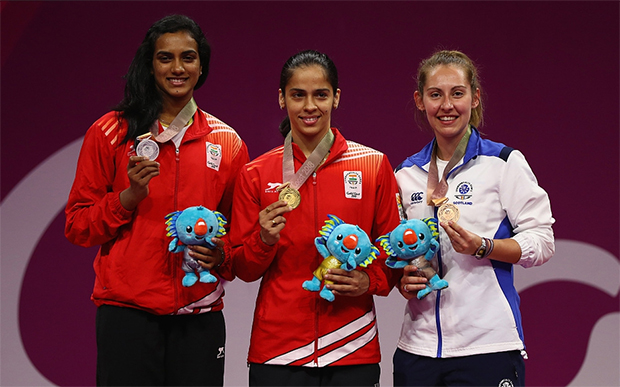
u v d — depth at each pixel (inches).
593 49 354.9
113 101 363.6
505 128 356.8
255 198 225.6
